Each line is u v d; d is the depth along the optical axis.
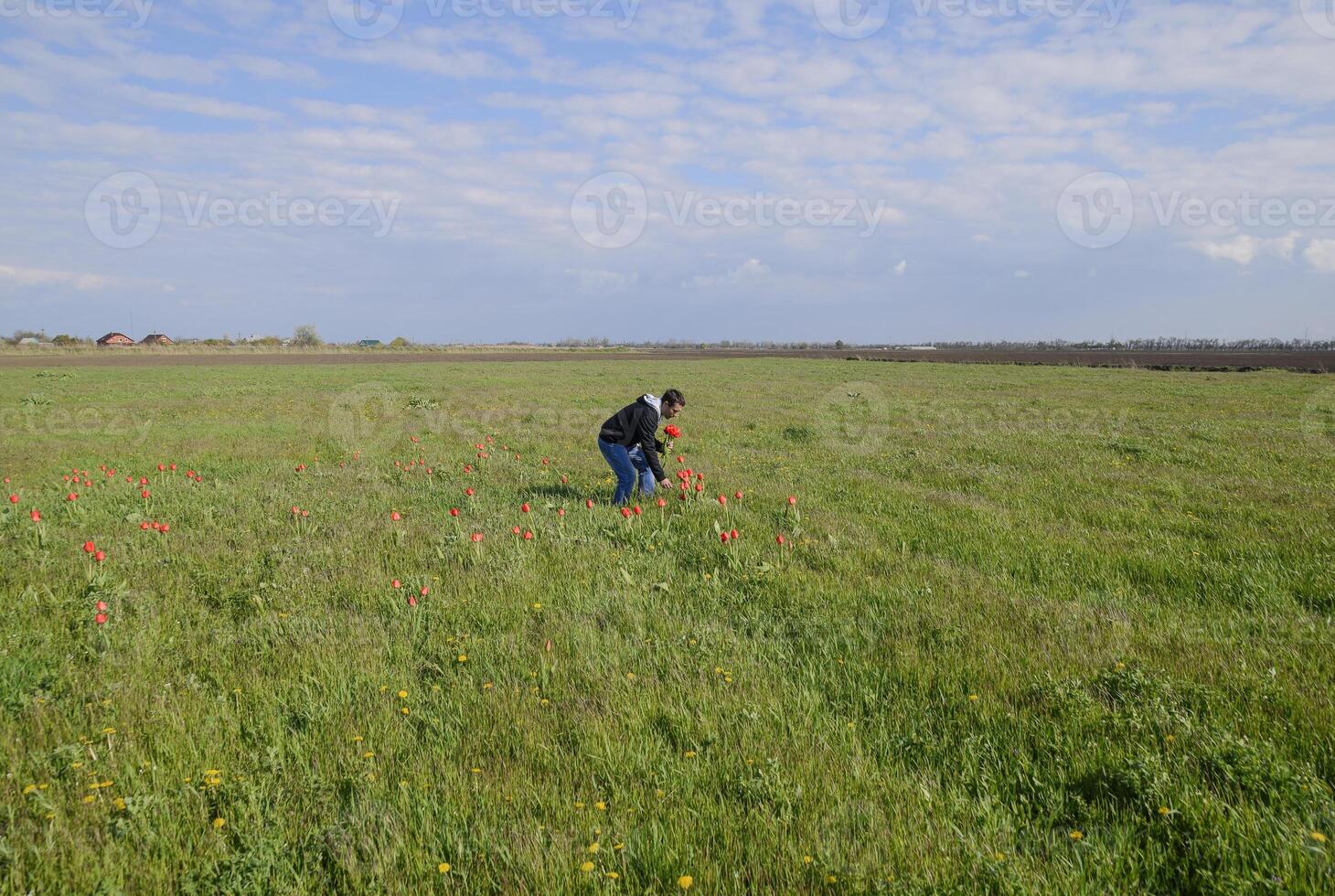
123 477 11.29
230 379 37.81
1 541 7.59
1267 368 50.62
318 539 7.86
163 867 2.89
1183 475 11.62
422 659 4.84
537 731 3.90
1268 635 5.07
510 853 2.97
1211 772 3.39
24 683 4.36
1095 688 4.29
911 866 2.85
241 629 5.36
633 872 2.83
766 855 2.95
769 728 3.90
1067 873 2.80
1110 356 79.75
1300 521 8.30
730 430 18.30
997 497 10.09
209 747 3.72
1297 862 2.74
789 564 6.84
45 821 3.15
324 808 3.27
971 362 63.56
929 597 5.89
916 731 3.90
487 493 10.06
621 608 5.67
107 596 5.73
